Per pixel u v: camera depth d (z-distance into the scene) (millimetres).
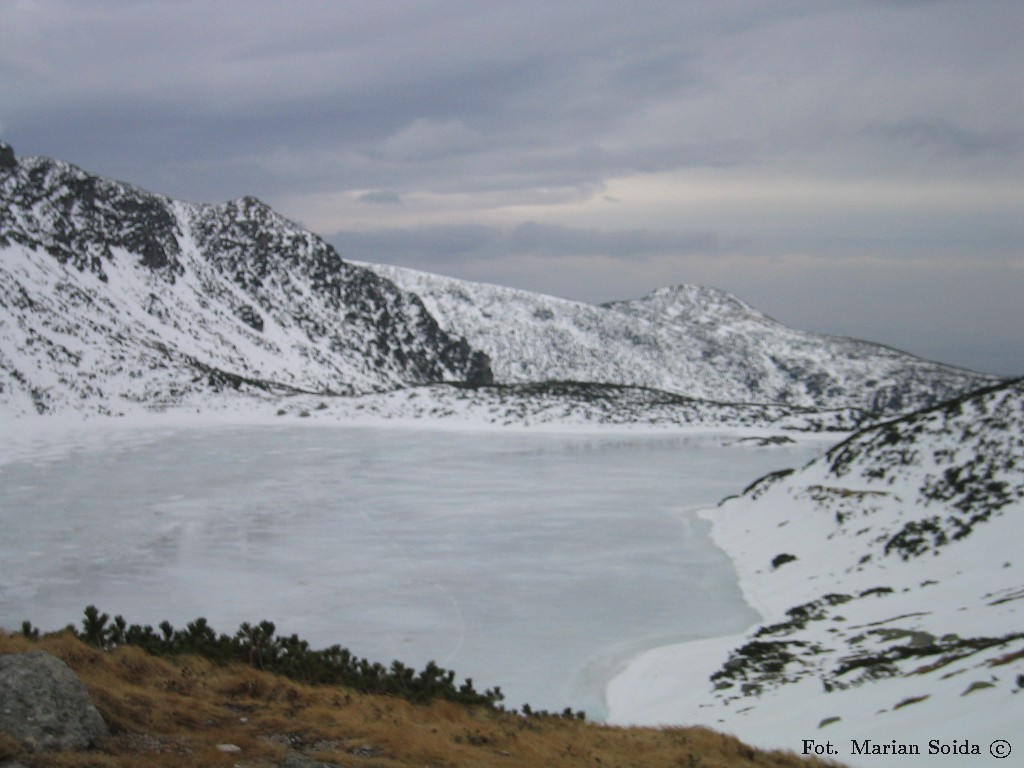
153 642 15922
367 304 165375
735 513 42375
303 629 24922
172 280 133625
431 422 94625
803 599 27891
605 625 25703
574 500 48031
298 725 12367
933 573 26953
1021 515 28031
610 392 117875
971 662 16719
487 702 16453
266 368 125000
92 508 42250
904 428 39375
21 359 83688
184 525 39094
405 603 27719
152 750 10438
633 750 13438
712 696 19359
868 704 16297
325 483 52125
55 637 14961
